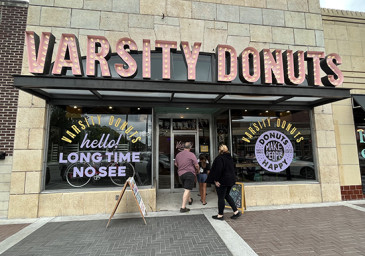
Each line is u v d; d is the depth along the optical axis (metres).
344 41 6.70
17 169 4.73
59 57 3.92
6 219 4.55
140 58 5.25
